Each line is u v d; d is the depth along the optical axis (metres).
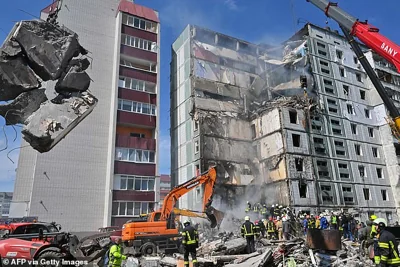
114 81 31.17
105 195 28.20
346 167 36.75
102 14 33.91
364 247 12.62
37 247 10.85
